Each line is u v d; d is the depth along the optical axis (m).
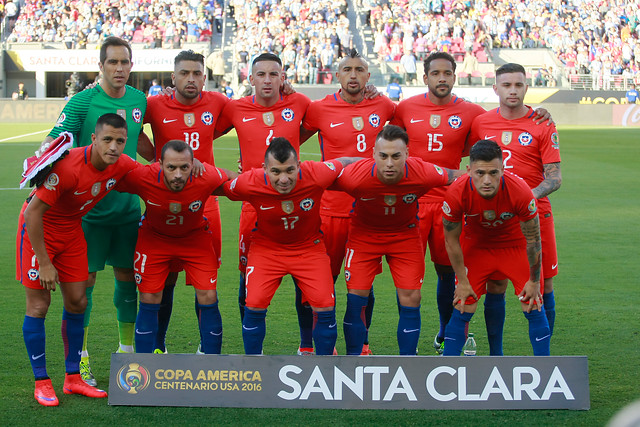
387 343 7.21
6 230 12.55
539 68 41.75
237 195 6.22
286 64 41.44
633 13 48.78
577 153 25.50
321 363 5.57
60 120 6.81
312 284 6.21
